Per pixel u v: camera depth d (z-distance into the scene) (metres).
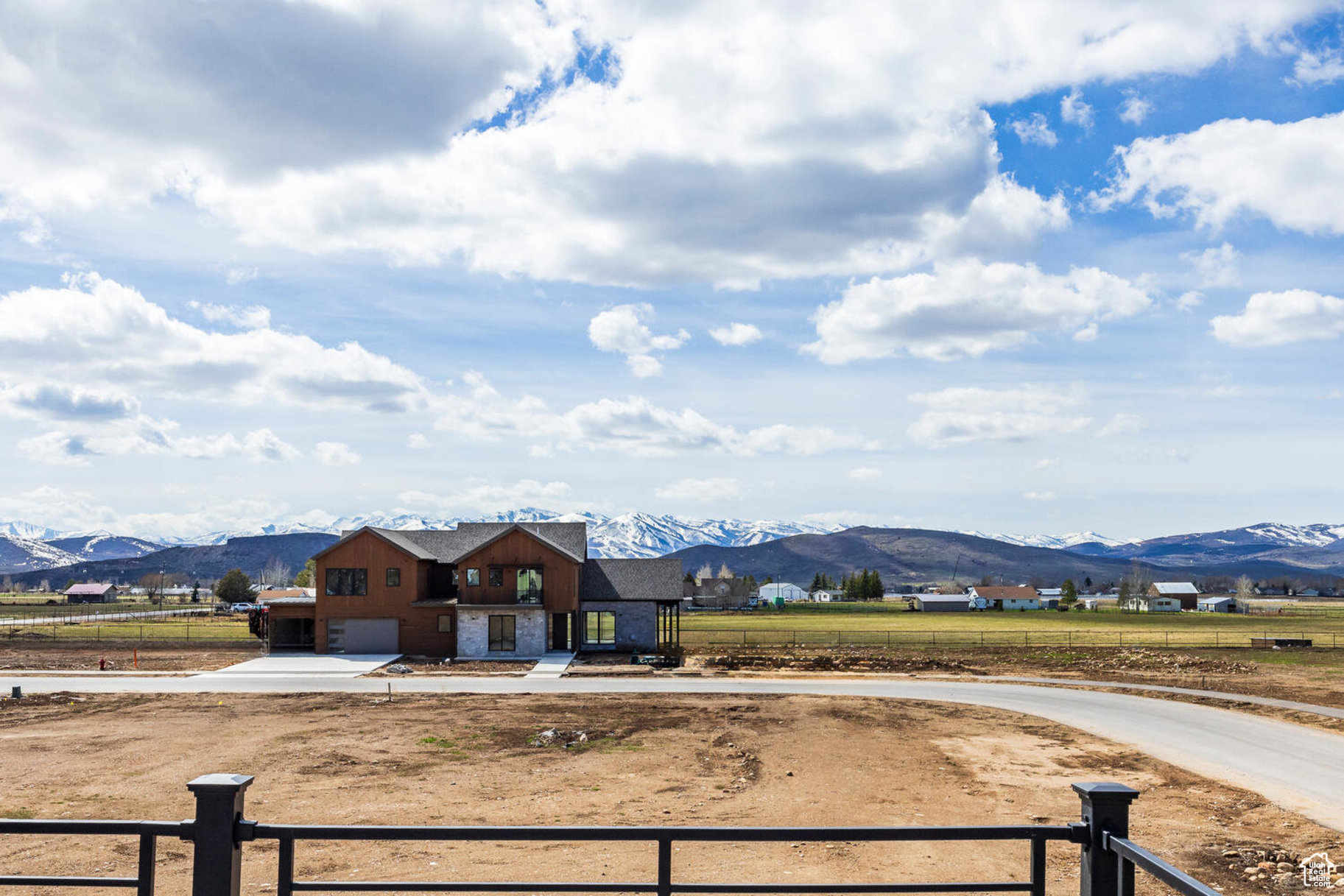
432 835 4.61
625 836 4.73
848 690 36.88
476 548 51.31
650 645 55.12
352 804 17.62
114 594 187.75
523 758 22.62
